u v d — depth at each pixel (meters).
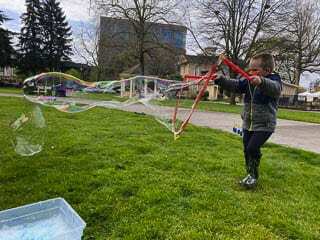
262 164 4.80
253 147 3.67
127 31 26.64
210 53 25.59
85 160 4.59
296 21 27.12
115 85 4.45
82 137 6.02
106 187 3.63
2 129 6.63
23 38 40.53
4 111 9.60
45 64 41.06
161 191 3.50
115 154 4.91
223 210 3.16
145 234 2.73
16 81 39.69
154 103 4.61
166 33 26.66
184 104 12.51
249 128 3.71
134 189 3.59
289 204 3.46
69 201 3.36
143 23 25.55
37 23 40.94
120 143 5.65
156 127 7.70
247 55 25.38
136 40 26.08
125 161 4.58
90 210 3.13
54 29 41.56
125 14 25.22
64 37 42.03
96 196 3.41
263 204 3.37
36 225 2.21
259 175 4.30
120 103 4.53
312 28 32.38
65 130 6.75
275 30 25.28
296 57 32.50
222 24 25.38
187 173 4.20
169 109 7.72
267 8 25.17
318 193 3.93
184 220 2.96
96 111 11.17
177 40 26.80
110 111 11.41
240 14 25.39
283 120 12.79
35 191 3.59
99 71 32.78
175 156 4.95
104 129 7.15
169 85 4.33
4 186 3.76
